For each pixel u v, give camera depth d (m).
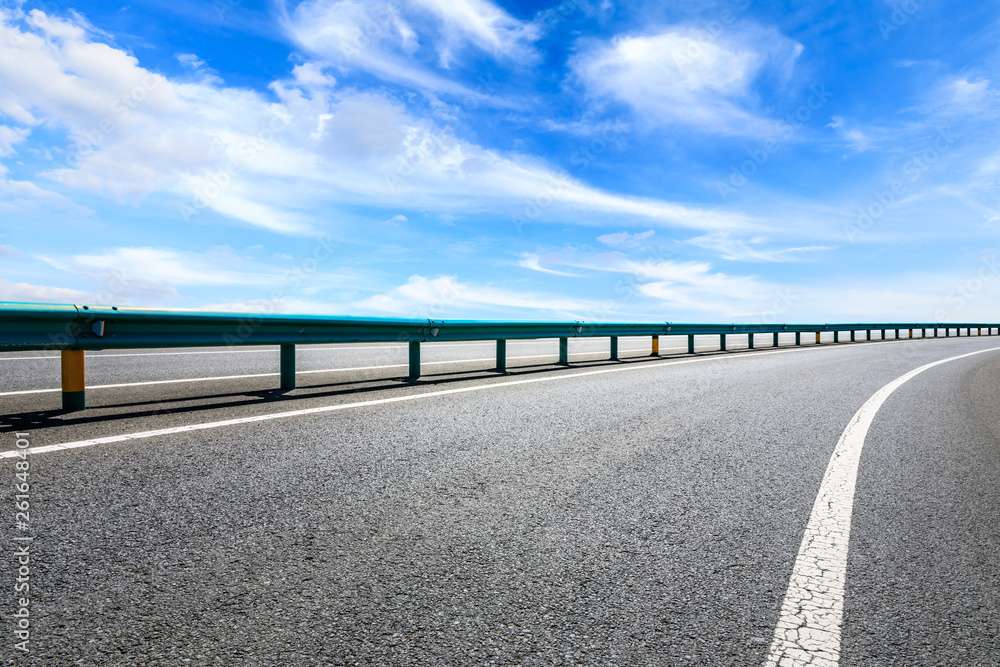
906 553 1.99
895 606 1.62
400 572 1.75
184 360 7.98
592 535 2.08
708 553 1.95
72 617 1.44
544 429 3.86
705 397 5.54
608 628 1.46
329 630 1.42
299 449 3.17
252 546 1.90
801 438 3.83
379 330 6.34
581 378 6.93
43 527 2.01
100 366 7.05
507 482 2.69
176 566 1.74
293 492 2.45
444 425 3.90
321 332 5.82
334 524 2.12
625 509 2.36
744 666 1.31
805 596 1.66
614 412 4.59
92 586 1.61
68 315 4.01
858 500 2.56
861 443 3.73
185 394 5.12
